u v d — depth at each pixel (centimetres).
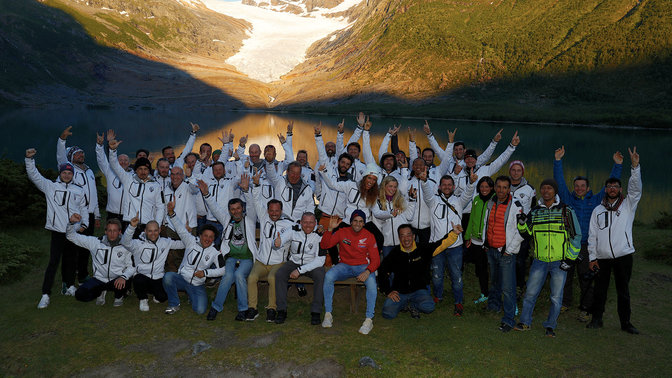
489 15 15500
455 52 14062
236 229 671
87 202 769
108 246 661
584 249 668
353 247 630
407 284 645
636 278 825
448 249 670
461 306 662
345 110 11012
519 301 688
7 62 11319
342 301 722
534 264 600
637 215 1546
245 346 554
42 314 636
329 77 15262
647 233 1159
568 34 12662
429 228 713
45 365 507
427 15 16425
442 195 680
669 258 917
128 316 642
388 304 641
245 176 657
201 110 11425
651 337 587
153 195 755
